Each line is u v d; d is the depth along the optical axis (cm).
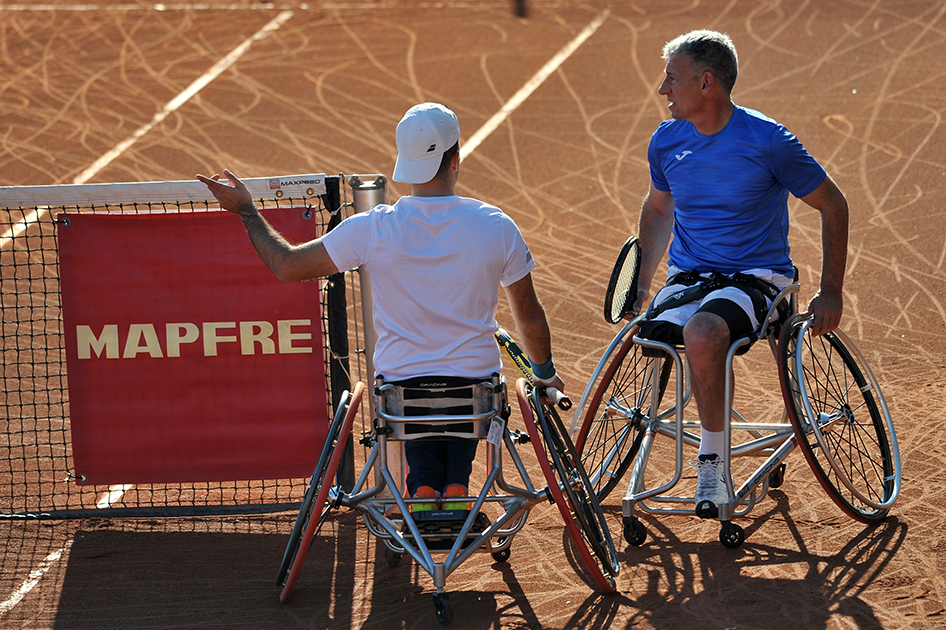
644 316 1220
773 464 1194
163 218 1264
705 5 3788
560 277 2156
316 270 1021
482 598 1085
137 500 1358
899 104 2916
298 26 3844
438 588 995
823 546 1154
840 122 2847
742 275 1203
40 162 2869
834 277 1193
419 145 990
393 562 1155
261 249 1034
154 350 1287
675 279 1257
